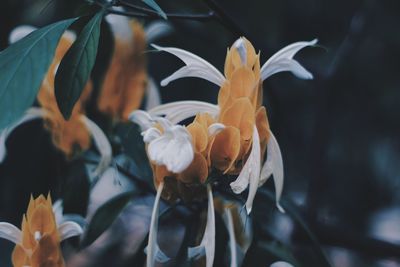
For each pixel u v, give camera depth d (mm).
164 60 857
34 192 747
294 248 646
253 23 865
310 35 954
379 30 974
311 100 945
